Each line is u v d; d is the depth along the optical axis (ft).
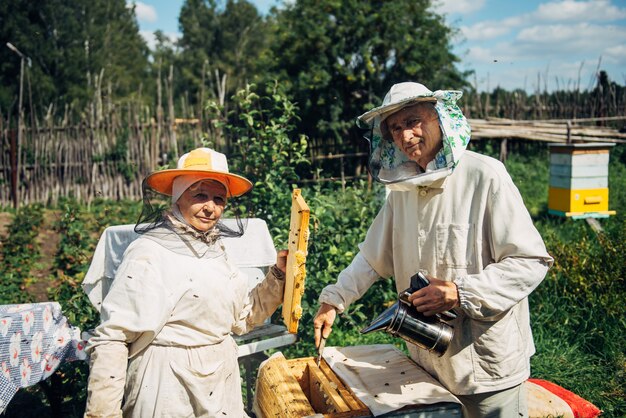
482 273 7.15
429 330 7.19
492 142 49.47
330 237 17.44
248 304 8.03
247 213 17.29
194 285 6.82
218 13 146.00
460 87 46.50
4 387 9.67
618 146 46.78
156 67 135.03
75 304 14.87
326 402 7.86
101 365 6.37
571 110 56.03
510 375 7.46
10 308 10.46
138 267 6.70
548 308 16.88
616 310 16.17
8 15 96.02
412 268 8.26
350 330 16.53
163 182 7.38
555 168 28.84
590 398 12.87
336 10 41.63
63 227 27.58
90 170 42.34
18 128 41.83
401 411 6.97
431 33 43.39
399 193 8.38
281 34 43.93
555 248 19.94
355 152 42.47
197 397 6.65
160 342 6.71
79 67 101.50
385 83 43.52
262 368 8.87
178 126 43.01
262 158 17.78
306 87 40.34
